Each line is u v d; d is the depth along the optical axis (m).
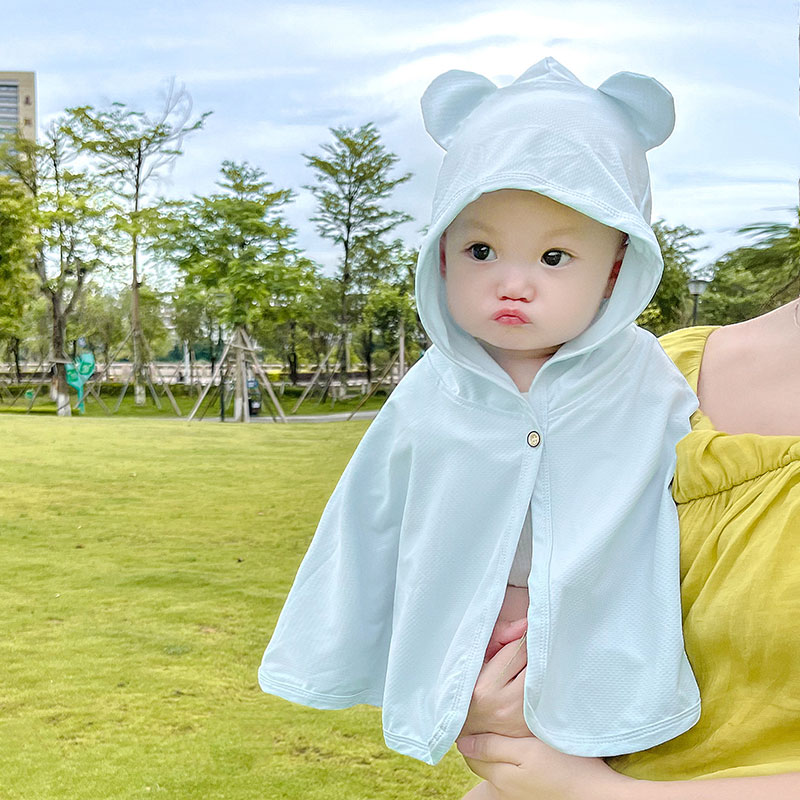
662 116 0.96
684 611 0.91
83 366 24.81
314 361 31.58
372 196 26.97
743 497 0.89
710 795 0.80
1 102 31.03
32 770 3.29
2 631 4.91
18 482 9.62
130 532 7.40
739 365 1.03
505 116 0.93
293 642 1.10
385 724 0.99
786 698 0.84
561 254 0.92
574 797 0.86
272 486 9.67
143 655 4.57
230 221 22.05
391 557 1.08
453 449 0.99
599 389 0.96
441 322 0.97
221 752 3.48
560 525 0.94
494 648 0.96
